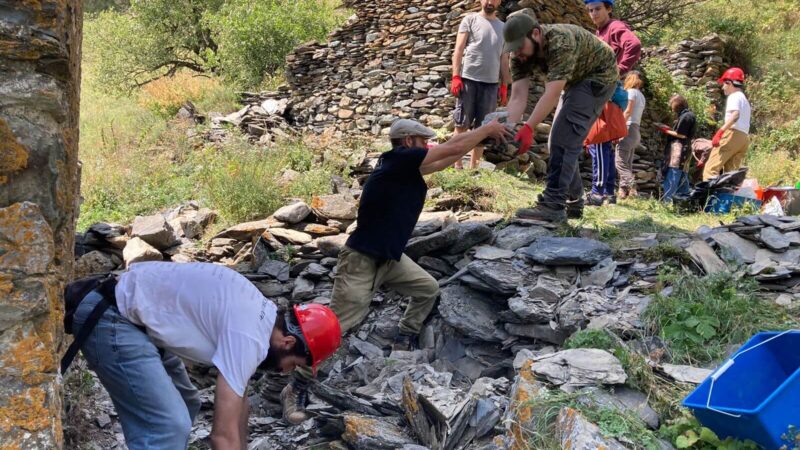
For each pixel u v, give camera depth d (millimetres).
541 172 8438
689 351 3932
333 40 10094
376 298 5344
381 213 4301
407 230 4336
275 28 13742
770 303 4328
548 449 3234
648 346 4020
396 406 4105
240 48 13758
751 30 17031
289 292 5586
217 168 8016
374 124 9570
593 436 3111
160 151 9953
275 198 7020
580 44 4867
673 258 4930
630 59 6637
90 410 4277
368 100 9688
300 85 10594
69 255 3336
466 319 4777
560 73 4719
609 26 6855
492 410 3814
